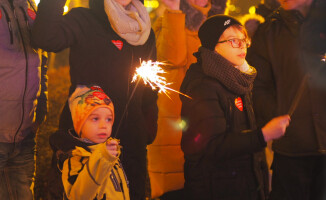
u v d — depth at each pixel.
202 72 3.20
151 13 6.07
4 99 3.34
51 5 3.14
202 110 3.04
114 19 3.35
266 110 3.66
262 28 3.80
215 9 4.52
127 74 3.46
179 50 4.20
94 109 2.96
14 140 3.44
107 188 2.90
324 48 3.58
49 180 2.88
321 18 3.56
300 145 3.52
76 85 3.35
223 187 3.08
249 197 3.13
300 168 3.56
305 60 3.58
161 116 4.24
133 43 3.49
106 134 3.00
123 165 3.45
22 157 3.57
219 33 3.20
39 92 3.61
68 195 2.68
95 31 3.38
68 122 3.21
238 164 3.12
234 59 3.19
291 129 3.54
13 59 3.36
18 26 3.41
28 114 3.50
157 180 4.26
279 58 3.64
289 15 3.62
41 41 3.19
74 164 2.77
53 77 10.41
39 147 5.77
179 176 4.26
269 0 4.03
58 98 8.51
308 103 3.51
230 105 3.12
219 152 2.97
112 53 3.41
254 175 3.16
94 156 2.61
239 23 3.26
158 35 4.31
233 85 3.10
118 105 3.43
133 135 3.49
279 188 3.66
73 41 3.33
